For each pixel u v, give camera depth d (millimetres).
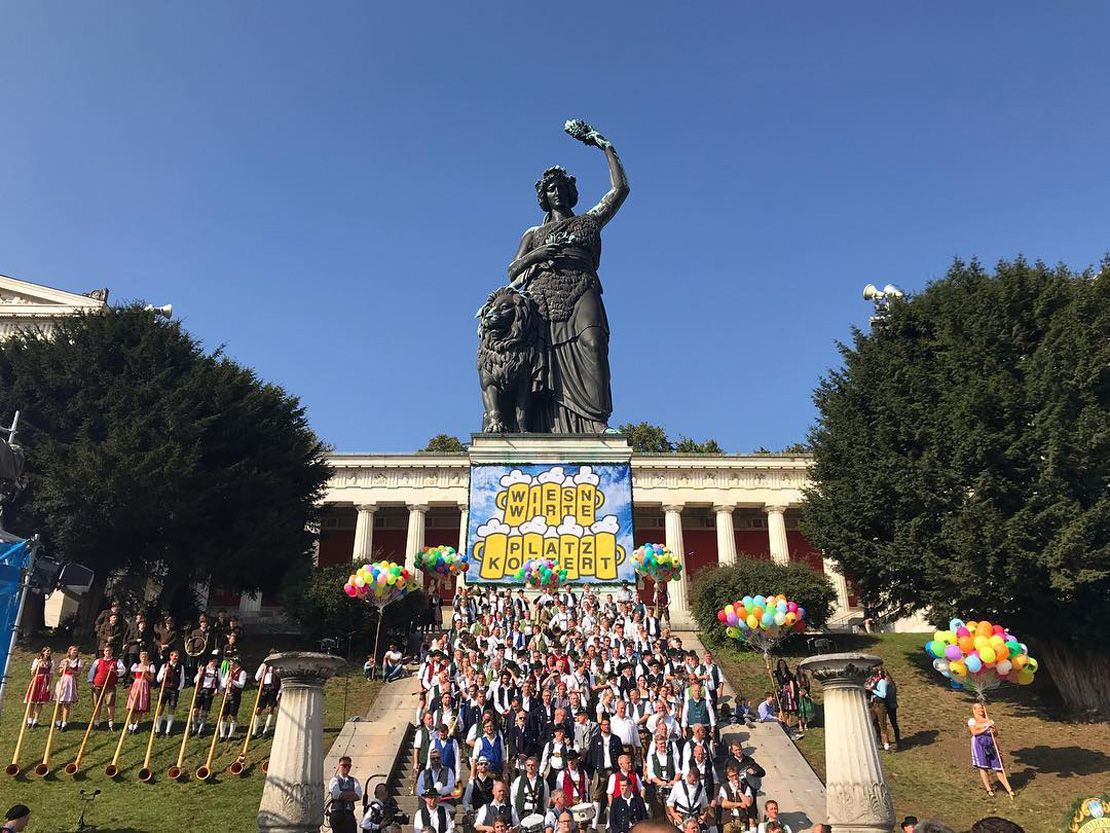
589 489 33031
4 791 16297
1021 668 16234
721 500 58000
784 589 33469
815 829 10312
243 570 34562
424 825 13148
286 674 12734
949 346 26688
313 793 12070
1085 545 21781
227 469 34000
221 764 18406
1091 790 17703
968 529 23266
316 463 41500
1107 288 25781
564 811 11688
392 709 22078
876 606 28250
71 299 54969
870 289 36312
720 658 31172
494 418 35781
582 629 24625
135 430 31625
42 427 33344
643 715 17109
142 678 19656
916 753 20641
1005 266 27453
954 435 24562
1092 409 23047
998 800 17547
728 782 14398
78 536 30797
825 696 13406
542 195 42062
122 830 14945
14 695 23359
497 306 36969
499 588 31312
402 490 57906
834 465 29156
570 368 37250
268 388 39875
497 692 17719
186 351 36781
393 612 30234
